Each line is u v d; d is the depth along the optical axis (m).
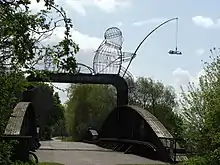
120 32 48.00
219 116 19.23
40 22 8.00
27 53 7.94
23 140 23.05
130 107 42.16
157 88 66.38
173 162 28.77
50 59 8.00
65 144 56.97
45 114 69.44
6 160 11.10
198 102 21.44
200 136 20.92
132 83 48.94
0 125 9.81
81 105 75.19
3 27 7.84
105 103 74.56
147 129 35.97
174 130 31.44
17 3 7.79
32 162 24.03
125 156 34.75
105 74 46.59
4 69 8.66
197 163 21.30
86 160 30.33
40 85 9.29
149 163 28.77
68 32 7.98
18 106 31.44
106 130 51.09
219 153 19.31
